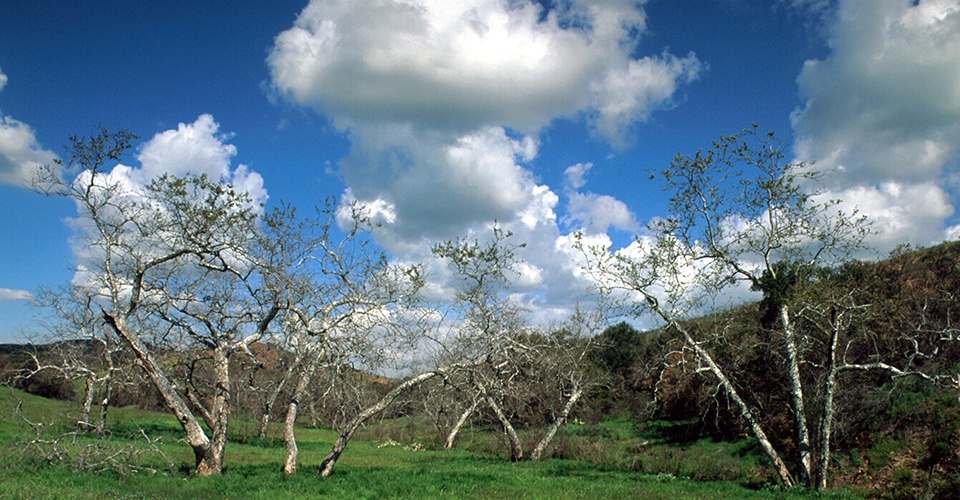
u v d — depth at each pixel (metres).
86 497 13.60
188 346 23.80
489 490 18.75
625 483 22.12
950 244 30.97
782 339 24.72
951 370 23.91
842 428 23.44
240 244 21.66
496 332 29.28
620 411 45.75
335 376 24.42
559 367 34.22
